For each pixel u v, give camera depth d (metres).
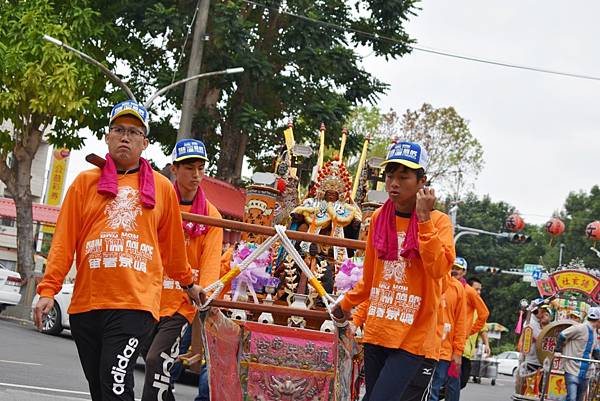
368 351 6.32
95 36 25.48
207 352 7.00
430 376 6.19
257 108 27.58
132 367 5.48
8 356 13.79
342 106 26.97
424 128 46.66
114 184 5.60
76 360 14.48
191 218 7.16
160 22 24.83
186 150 7.57
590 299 20.08
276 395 7.26
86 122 26.61
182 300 7.18
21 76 24.45
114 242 5.54
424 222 5.89
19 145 25.84
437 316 6.23
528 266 42.25
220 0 26.02
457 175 47.03
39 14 24.56
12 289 23.44
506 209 76.19
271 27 27.58
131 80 27.55
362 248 7.25
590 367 15.23
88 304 5.52
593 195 70.75
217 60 25.83
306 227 9.97
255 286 9.22
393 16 27.77
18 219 25.78
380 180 10.95
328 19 27.39
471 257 73.44
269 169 29.55
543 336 16.47
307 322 9.18
